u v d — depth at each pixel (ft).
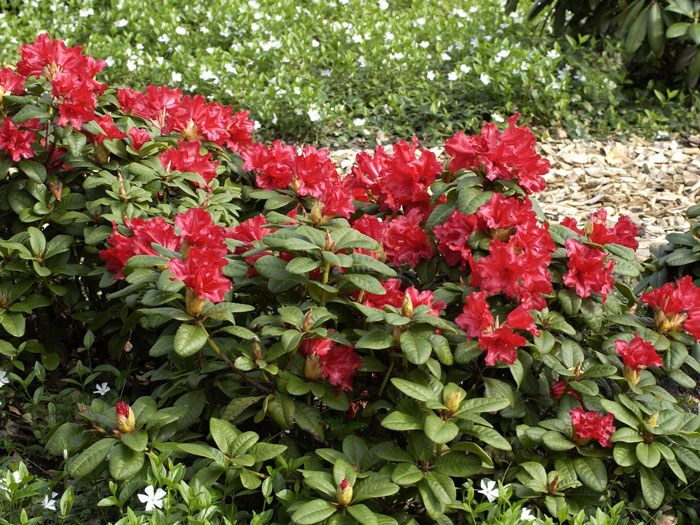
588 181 18.71
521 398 8.68
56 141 10.57
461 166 9.31
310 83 22.02
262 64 22.94
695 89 22.75
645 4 21.63
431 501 7.48
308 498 7.79
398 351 8.09
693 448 8.50
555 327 8.80
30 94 10.63
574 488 8.50
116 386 10.12
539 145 20.13
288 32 24.79
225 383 8.47
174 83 21.30
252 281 8.63
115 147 10.41
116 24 24.09
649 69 23.45
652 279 12.34
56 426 8.41
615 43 24.12
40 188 10.32
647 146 20.40
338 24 25.07
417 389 7.66
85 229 10.01
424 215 10.14
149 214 10.22
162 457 7.68
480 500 8.58
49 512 8.38
